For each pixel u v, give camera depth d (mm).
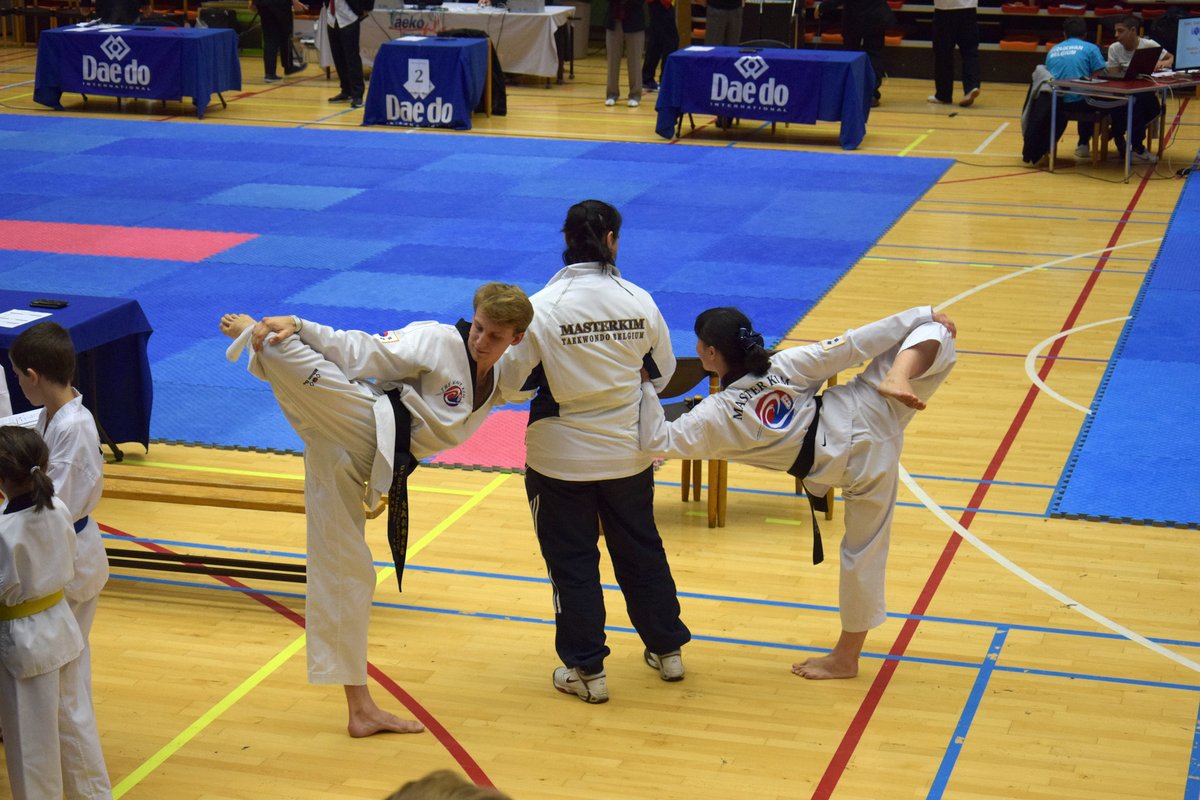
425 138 18672
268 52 22953
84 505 4719
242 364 9922
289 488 6762
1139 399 9188
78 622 4809
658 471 8188
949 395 9266
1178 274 12258
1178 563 6852
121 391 8117
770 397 5297
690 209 14859
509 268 12570
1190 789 4938
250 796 4902
